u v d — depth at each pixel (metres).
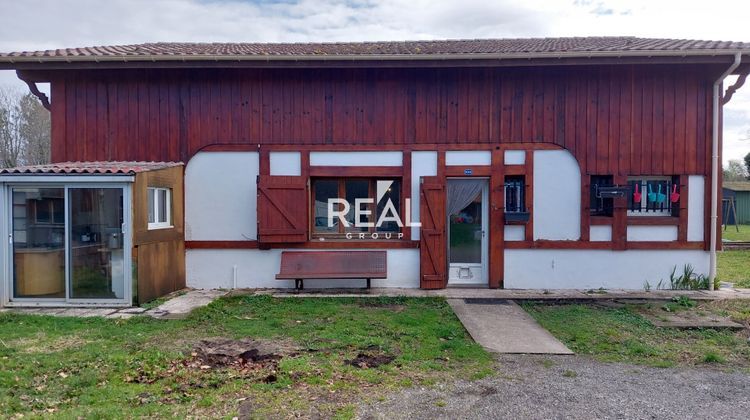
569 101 8.49
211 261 8.67
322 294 8.02
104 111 8.72
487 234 8.72
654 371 4.69
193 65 8.12
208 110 8.67
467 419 3.55
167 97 8.68
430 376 4.44
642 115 8.45
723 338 5.80
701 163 8.43
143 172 7.22
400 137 8.62
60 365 4.48
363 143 8.63
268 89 8.66
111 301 7.10
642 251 8.46
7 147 26.50
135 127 8.71
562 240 8.52
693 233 8.46
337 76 8.63
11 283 7.11
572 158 8.52
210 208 8.68
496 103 8.56
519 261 8.55
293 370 4.43
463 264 8.80
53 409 3.58
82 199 7.11
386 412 3.64
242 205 8.68
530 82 8.53
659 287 8.46
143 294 7.21
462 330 6.01
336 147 8.63
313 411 3.62
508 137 8.55
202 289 8.59
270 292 8.22
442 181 8.55
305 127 8.65
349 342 5.34
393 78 8.60
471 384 4.26
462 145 8.57
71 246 7.13
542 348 5.34
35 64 8.08
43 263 7.16
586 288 8.50
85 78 8.72
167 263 8.00
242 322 6.26
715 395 4.09
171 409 3.60
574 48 8.65
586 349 5.37
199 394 3.90
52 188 7.11
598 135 8.48
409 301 7.52
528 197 8.51
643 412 3.73
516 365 4.82
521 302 7.57
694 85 8.42
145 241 7.29
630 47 8.29
